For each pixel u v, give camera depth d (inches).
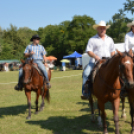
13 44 2377.0
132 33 189.3
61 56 2287.2
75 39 1979.6
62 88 487.5
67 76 826.8
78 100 335.3
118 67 140.3
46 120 226.1
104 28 179.6
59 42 2220.7
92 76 171.6
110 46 185.6
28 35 2534.5
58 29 2365.9
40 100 353.4
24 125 210.2
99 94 161.5
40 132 187.6
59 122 216.7
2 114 260.2
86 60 737.6
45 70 257.9
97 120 216.8
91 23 1993.1
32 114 254.1
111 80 149.7
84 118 228.4
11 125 211.2
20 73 250.1
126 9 555.5
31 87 238.2
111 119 218.5
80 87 495.5
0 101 353.4
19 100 360.5
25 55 252.8
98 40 180.4
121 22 613.3
